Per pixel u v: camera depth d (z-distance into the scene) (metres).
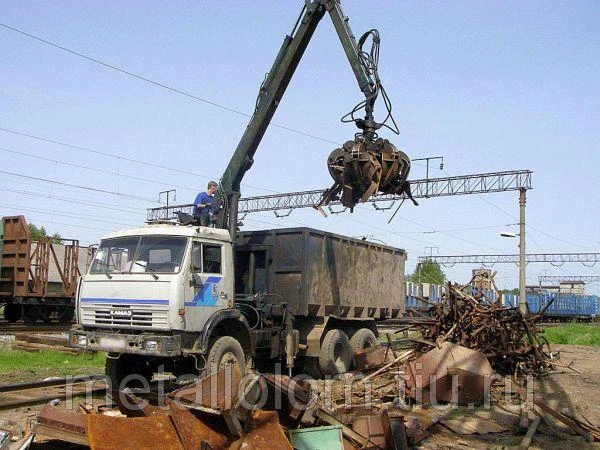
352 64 11.71
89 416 5.62
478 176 31.92
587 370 16.34
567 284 90.44
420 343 12.33
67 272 25.58
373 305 15.74
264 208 37.94
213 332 10.62
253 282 13.41
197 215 12.49
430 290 40.88
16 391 10.35
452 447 7.90
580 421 9.52
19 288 23.67
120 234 10.82
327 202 11.52
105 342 10.05
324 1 12.20
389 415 7.65
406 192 11.70
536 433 8.83
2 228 24.30
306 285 12.80
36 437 7.09
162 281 9.95
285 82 12.91
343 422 7.31
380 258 16.27
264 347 11.82
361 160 10.88
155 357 10.55
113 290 10.32
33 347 15.90
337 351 13.71
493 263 68.50
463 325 12.73
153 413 6.61
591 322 64.12
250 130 12.95
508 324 13.45
